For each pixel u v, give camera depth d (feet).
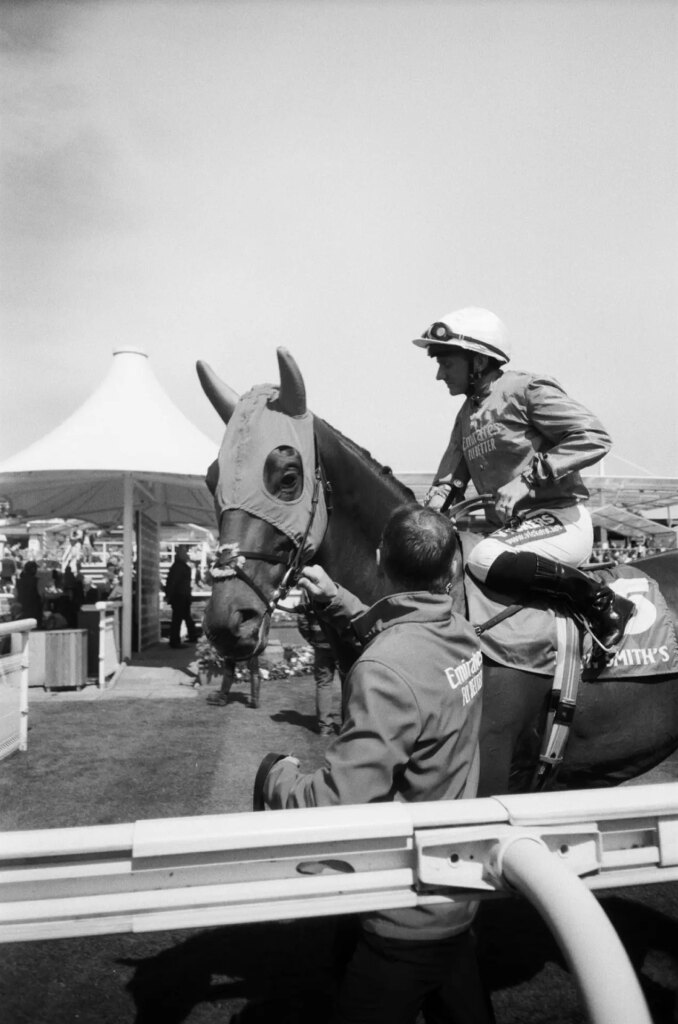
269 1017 7.37
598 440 7.02
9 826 12.57
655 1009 7.17
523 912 9.51
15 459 32.58
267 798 4.80
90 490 41.29
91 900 3.36
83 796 14.21
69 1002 7.69
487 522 8.17
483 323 7.68
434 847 3.59
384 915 4.28
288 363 7.01
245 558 6.84
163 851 3.29
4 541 60.29
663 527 54.60
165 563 70.49
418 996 4.35
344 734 4.44
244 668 27.86
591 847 3.76
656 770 15.11
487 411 7.70
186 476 31.53
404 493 7.88
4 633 16.24
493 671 6.81
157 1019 7.38
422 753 4.52
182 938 8.96
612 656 7.18
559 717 6.89
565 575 6.97
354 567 7.64
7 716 17.08
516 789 7.27
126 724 20.92
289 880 3.56
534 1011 7.47
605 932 2.94
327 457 7.54
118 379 36.01
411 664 4.54
